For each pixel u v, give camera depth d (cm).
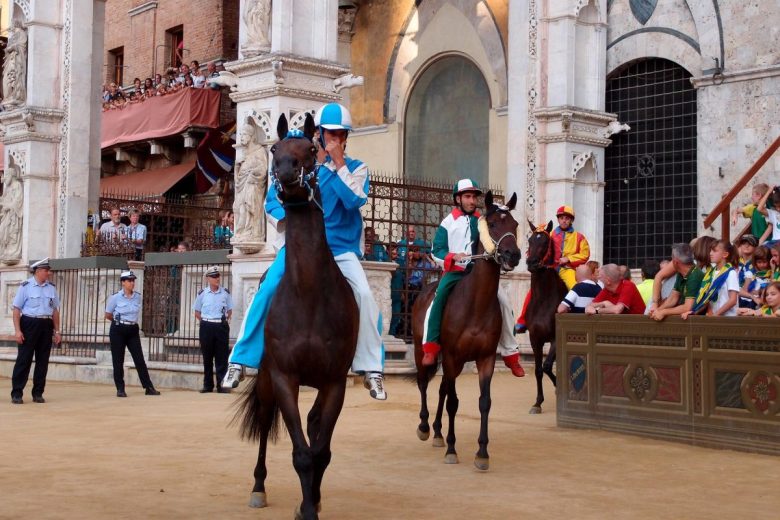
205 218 2739
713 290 1162
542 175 2234
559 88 2216
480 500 841
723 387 1109
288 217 730
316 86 1898
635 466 1005
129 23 3650
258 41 1916
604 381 1245
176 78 3070
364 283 786
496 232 976
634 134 2294
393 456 1055
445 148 2806
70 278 2316
